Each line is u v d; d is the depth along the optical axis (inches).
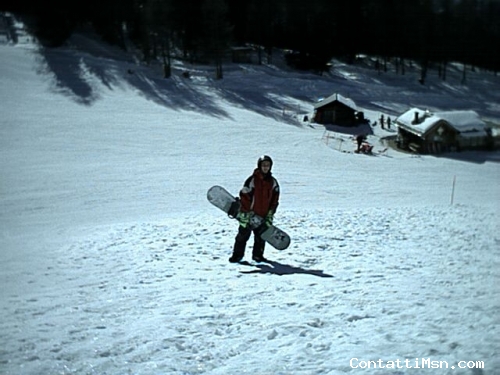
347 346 164.4
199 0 3560.5
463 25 4621.1
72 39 3535.9
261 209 339.3
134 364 159.8
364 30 4411.9
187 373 151.1
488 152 1962.4
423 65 4065.0
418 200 970.7
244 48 3720.5
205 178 1170.0
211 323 198.8
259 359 158.9
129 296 250.2
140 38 3622.0
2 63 2679.6
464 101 3393.2
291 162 1429.6
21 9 3909.9
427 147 1913.1
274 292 247.3
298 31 4274.1
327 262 330.3
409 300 218.8
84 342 181.8
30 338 187.2
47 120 1795.0
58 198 960.3
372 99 3120.1
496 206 720.3
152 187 1064.2
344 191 1063.0
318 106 2320.4
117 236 478.3
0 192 999.6
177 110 2198.6
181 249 390.6
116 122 1840.6
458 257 335.0
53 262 364.8
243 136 1760.6
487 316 185.2
